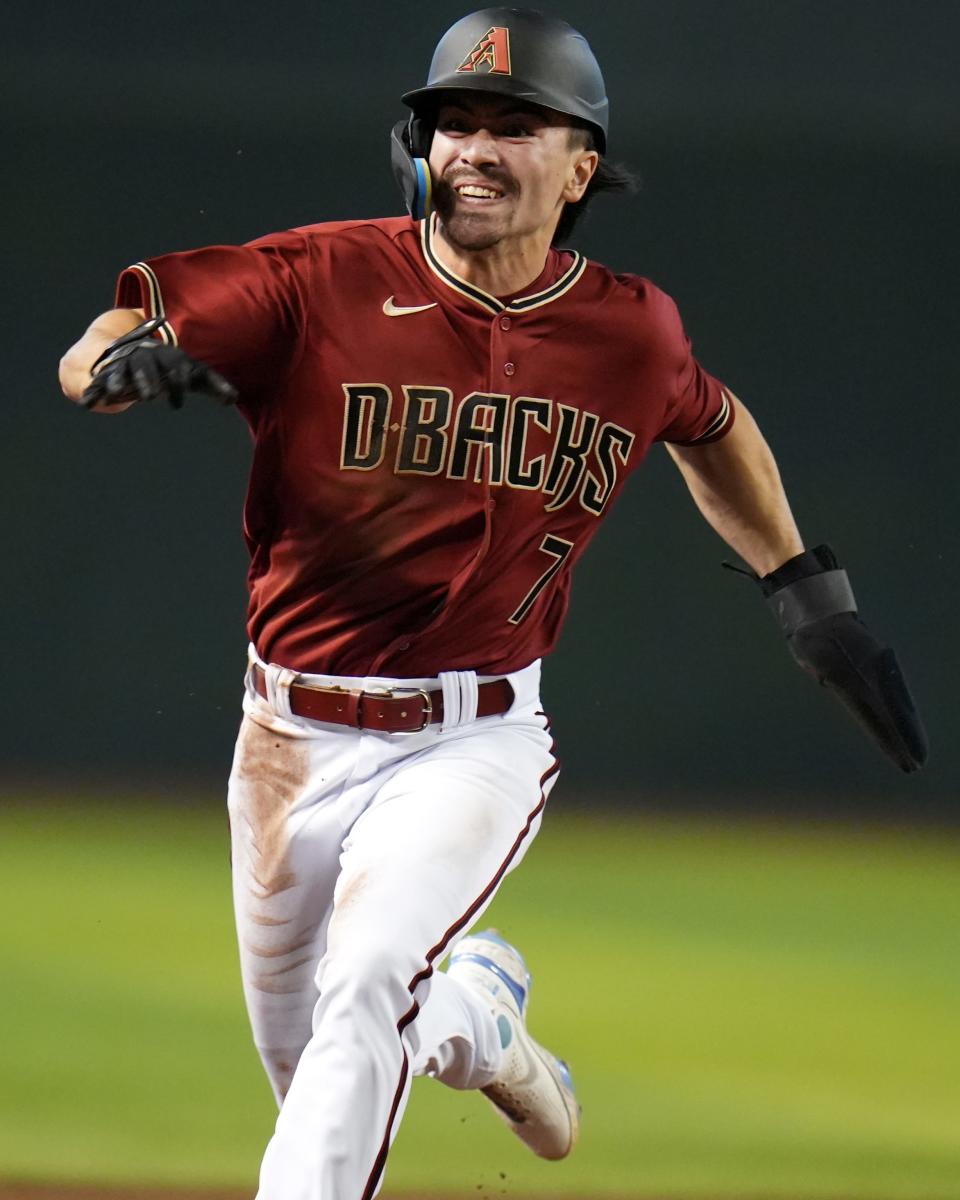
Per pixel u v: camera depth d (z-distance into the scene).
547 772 12.97
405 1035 11.14
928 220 42.78
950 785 42.16
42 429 42.28
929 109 42.75
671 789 42.22
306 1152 10.52
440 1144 18.22
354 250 12.16
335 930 11.30
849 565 42.81
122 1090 19.16
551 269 12.49
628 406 12.68
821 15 42.62
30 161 42.81
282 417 12.14
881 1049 22.39
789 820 40.56
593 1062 21.28
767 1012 24.31
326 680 12.59
